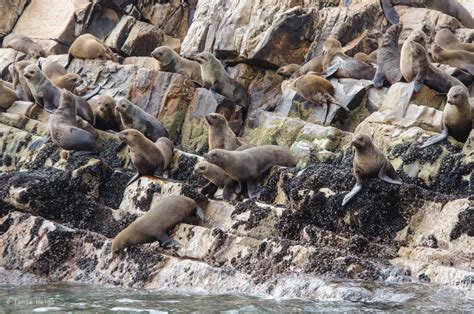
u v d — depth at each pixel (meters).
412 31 31.02
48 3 39.50
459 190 23.33
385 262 20.84
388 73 29.38
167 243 23.03
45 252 24.02
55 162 28.19
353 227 22.70
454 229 21.17
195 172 25.52
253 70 32.84
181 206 23.61
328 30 32.53
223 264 22.03
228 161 24.66
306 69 31.52
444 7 32.72
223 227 23.89
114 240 23.27
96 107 31.41
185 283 21.69
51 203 25.72
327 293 19.16
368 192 22.64
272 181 24.89
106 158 29.03
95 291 21.73
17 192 25.50
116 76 32.81
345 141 27.27
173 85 31.62
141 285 22.33
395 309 17.86
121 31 37.75
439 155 24.05
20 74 32.72
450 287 19.09
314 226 22.61
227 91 31.52
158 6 38.81
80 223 25.50
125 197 25.95
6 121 30.73
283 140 28.55
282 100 30.48
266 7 33.28
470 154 23.53
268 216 23.16
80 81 32.59
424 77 27.34
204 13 34.56
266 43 32.16
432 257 20.59
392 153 24.94
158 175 26.50
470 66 28.78
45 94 31.16
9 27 39.53
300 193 23.53
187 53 34.22
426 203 22.16
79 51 34.50
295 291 19.78
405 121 26.02
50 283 23.25
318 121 29.42
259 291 20.39
